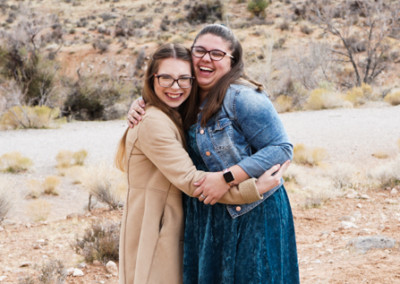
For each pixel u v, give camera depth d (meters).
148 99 2.38
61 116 22.77
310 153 10.77
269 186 2.18
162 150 2.26
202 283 2.31
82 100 23.44
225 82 2.29
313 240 5.34
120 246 2.52
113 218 7.37
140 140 2.32
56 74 25.27
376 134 12.91
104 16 50.72
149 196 2.40
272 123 2.22
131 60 37.94
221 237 2.34
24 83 23.70
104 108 23.53
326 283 3.79
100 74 35.22
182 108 2.49
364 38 32.12
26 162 11.17
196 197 2.35
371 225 5.71
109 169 8.90
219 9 46.38
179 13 49.84
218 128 2.25
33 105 23.62
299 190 8.21
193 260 2.41
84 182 8.44
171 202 2.43
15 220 7.73
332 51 27.95
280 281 2.33
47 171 11.10
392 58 30.28
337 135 13.16
